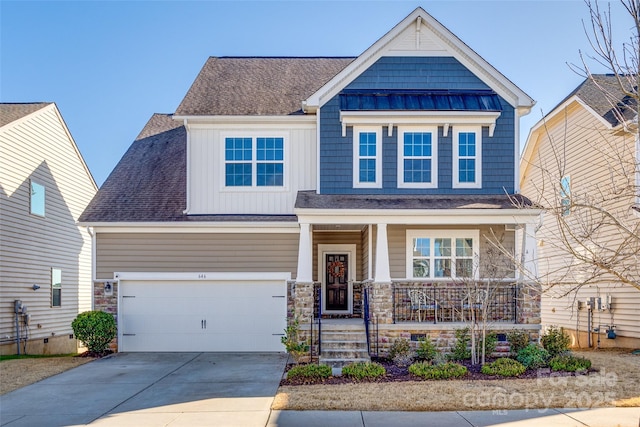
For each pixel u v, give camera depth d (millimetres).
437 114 15750
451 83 16641
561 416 8594
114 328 15664
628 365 12758
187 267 16062
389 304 13984
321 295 16672
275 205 16641
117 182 18016
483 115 15797
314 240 17609
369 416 8742
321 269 17547
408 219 14320
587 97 18703
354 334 14141
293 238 16188
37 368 13438
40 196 20078
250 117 16516
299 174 16703
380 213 14203
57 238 21469
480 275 15594
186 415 8922
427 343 13125
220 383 11352
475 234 16172
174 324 15953
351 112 15727
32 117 19484
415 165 16297
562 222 7910
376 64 16672
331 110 16422
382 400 9578
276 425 8305
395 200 15375
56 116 21391
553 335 13641
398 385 10734
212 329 15938
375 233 16094
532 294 14078
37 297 19719
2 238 17469
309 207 14375
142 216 16203
